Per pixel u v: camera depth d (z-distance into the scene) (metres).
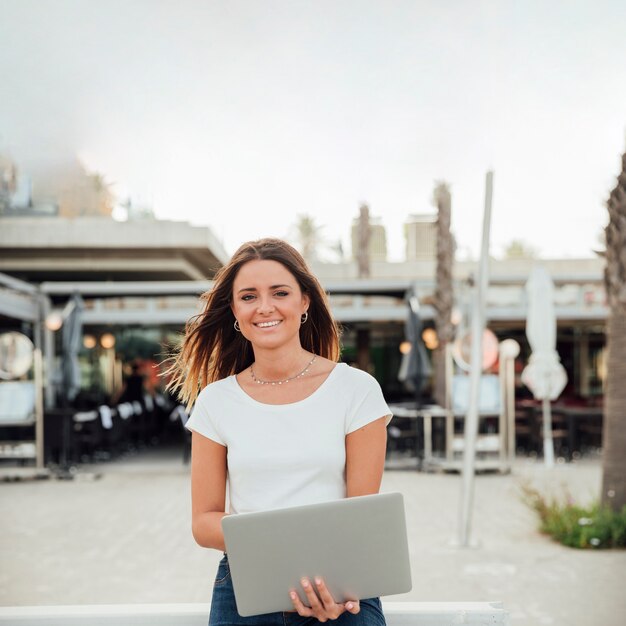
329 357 1.94
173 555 5.69
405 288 12.55
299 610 1.52
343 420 1.67
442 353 12.01
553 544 5.86
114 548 5.91
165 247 16.19
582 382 19.16
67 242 15.98
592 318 13.03
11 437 11.62
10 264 17.09
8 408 10.26
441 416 11.73
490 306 12.81
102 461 11.83
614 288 6.27
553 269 19.92
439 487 8.97
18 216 16.53
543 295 11.02
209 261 18.64
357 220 21.09
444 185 12.05
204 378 2.00
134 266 17.27
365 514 1.50
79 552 5.79
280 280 1.72
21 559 5.57
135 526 6.79
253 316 1.72
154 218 17.03
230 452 1.69
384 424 1.70
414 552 5.65
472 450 5.89
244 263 1.76
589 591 4.55
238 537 1.50
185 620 1.95
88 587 4.80
